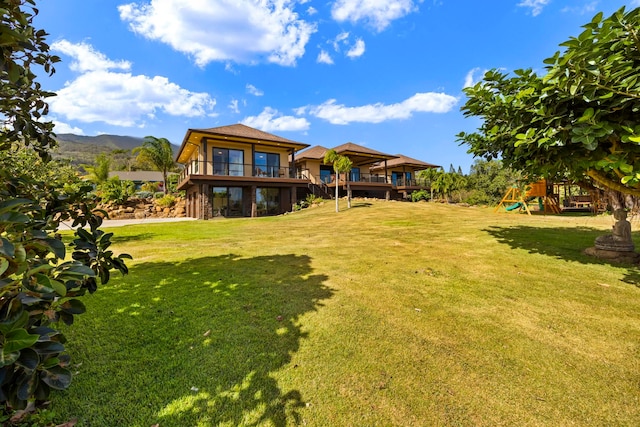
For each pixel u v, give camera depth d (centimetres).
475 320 291
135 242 771
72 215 216
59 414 169
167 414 172
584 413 174
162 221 1551
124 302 334
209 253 604
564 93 314
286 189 2058
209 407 177
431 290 374
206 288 381
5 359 101
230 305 326
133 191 2298
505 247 605
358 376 207
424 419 169
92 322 284
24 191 195
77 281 170
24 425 158
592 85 290
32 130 208
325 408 177
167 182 3158
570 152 368
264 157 2014
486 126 490
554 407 178
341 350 238
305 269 471
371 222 1147
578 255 526
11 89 196
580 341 251
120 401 181
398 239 746
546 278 414
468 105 445
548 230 793
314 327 276
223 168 1838
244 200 1931
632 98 276
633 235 677
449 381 202
